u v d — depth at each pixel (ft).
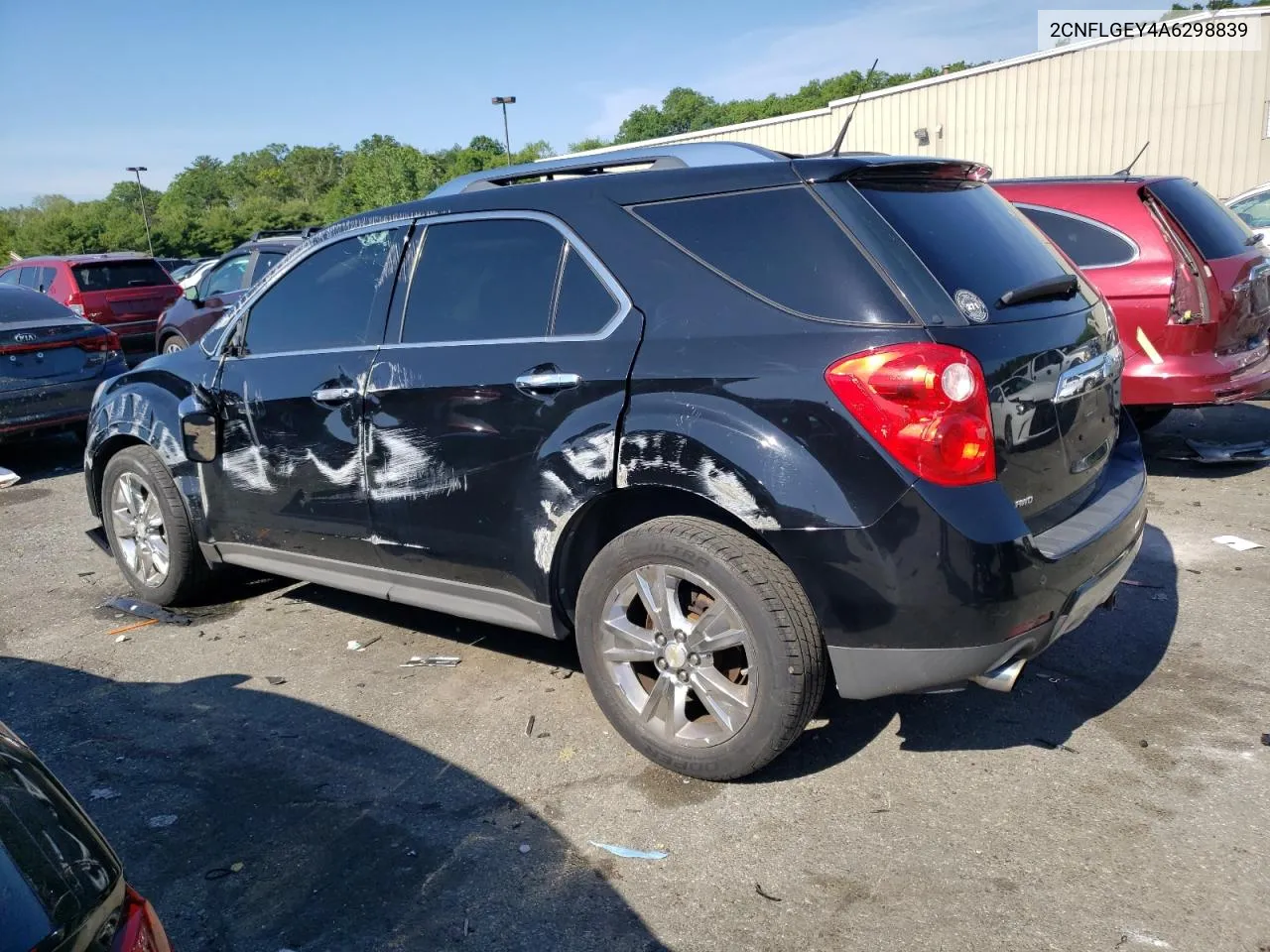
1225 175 55.88
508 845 9.39
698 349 9.66
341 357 12.70
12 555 19.51
